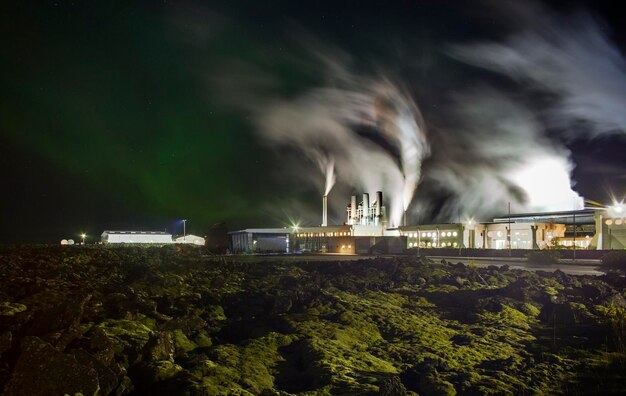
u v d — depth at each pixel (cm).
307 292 2302
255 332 1631
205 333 1600
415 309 2139
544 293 2241
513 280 2942
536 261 5038
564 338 1625
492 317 1925
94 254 3866
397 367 1347
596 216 7550
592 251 5541
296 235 11506
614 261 4272
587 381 1234
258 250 9619
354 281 2827
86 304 1603
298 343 1507
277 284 2728
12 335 1094
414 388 1209
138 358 1191
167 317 1711
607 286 2548
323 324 1725
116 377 1017
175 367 1159
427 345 1539
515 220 10231
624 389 1172
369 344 1585
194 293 2336
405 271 3122
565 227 9288
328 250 9350
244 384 1138
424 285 2783
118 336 1334
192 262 3634
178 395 1009
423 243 10081
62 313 1175
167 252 4869
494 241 9356
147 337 1366
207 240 9488
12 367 970
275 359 1379
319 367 1262
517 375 1277
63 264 2939
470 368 1326
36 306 1467
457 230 9425
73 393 920
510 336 1673
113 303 1756
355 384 1135
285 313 1925
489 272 3166
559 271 3042
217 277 2841
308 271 3497
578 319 1834
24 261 2923
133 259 3666
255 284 2734
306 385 1207
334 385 1143
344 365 1288
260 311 1983
